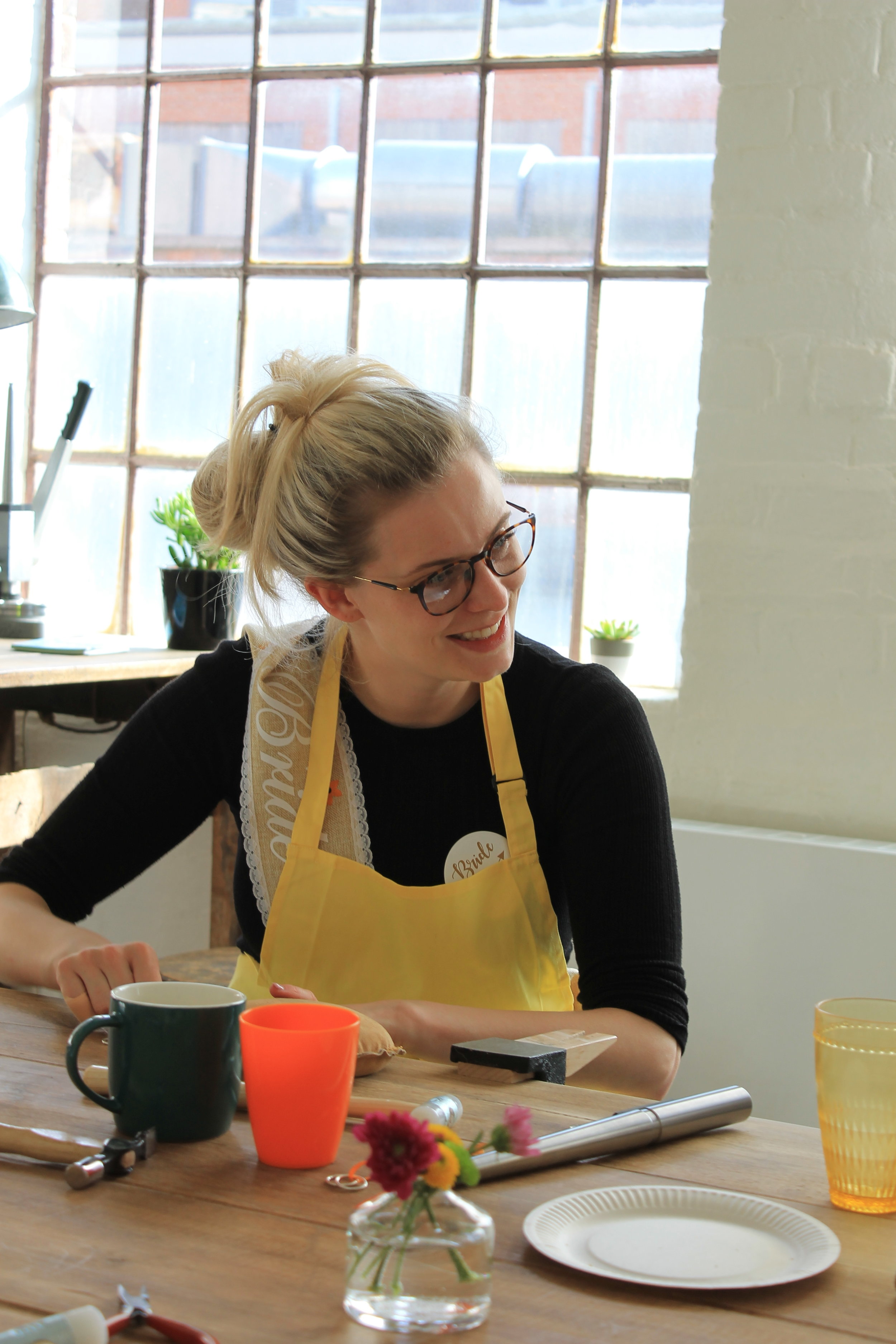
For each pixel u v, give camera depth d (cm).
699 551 265
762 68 257
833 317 254
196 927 310
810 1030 243
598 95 285
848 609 256
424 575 113
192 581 283
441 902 123
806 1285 61
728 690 264
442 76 297
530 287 294
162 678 285
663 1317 58
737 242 260
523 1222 68
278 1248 64
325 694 130
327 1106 75
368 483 112
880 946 238
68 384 335
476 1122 83
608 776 122
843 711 257
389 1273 56
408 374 304
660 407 285
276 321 316
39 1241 64
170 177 323
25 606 283
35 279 335
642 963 114
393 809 128
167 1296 58
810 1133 84
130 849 135
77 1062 88
